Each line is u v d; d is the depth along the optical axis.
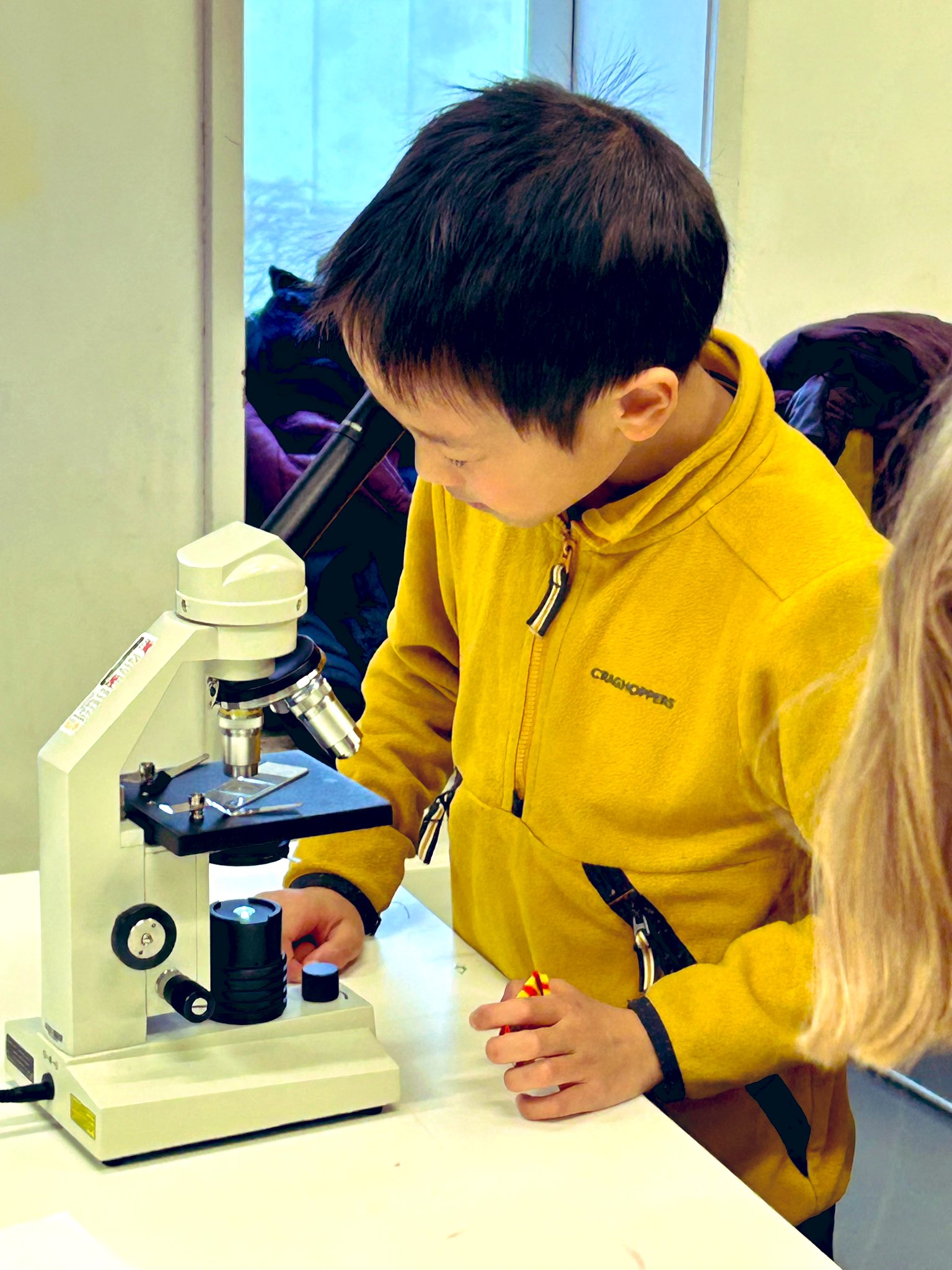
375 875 1.07
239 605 0.75
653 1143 0.76
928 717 0.57
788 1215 0.98
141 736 0.76
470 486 0.83
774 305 1.29
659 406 0.81
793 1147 0.98
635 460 0.94
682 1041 0.83
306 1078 0.76
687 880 0.94
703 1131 0.96
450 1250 0.65
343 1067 0.77
